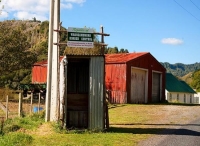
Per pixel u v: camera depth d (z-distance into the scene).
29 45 38.28
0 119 15.16
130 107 23.70
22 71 52.47
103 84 12.77
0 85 43.34
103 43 12.84
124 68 28.58
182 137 11.55
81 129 12.62
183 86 51.94
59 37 13.03
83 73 14.28
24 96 33.56
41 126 13.59
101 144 10.18
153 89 33.62
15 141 10.55
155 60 33.88
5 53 35.56
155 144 10.25
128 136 11.61
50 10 14.84
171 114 19.19
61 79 12.90
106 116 12.93
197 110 22.12
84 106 13.28
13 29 37.28
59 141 10.63
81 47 12.60
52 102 14.37
